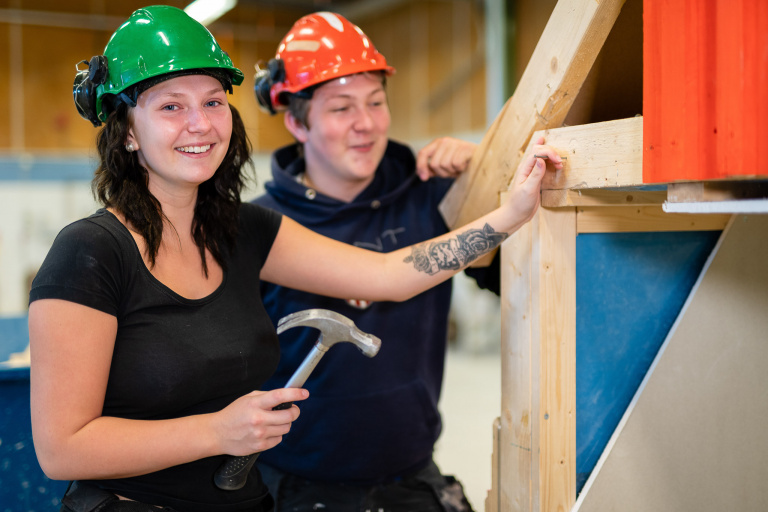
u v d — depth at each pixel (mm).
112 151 1059
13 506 1520
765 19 763
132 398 1026
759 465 1331
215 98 1078
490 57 6414
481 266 1558
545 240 1174
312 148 1617
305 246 1306
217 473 1089
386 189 1672
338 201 1605
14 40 7281
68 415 945
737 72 768
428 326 1604
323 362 1529
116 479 1047
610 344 1258
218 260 1171
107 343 991
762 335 1308
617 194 1164
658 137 886
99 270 988
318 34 1532
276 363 1202
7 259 6164
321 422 1522
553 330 1187
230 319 1130
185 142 1052
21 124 7383
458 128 7430
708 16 802
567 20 1088
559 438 1201
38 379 953
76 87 1071
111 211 1064
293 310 1566
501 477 1299
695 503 1285
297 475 1562
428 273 1267
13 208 6199
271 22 8656
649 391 1227
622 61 1187
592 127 1064
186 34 1045
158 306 1054
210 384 1071
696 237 1321
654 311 1293
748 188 833
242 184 1228
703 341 1262
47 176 6293
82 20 7512
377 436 1521
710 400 1276
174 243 1123
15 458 1514
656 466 1246
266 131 8477
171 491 1070
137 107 1043
